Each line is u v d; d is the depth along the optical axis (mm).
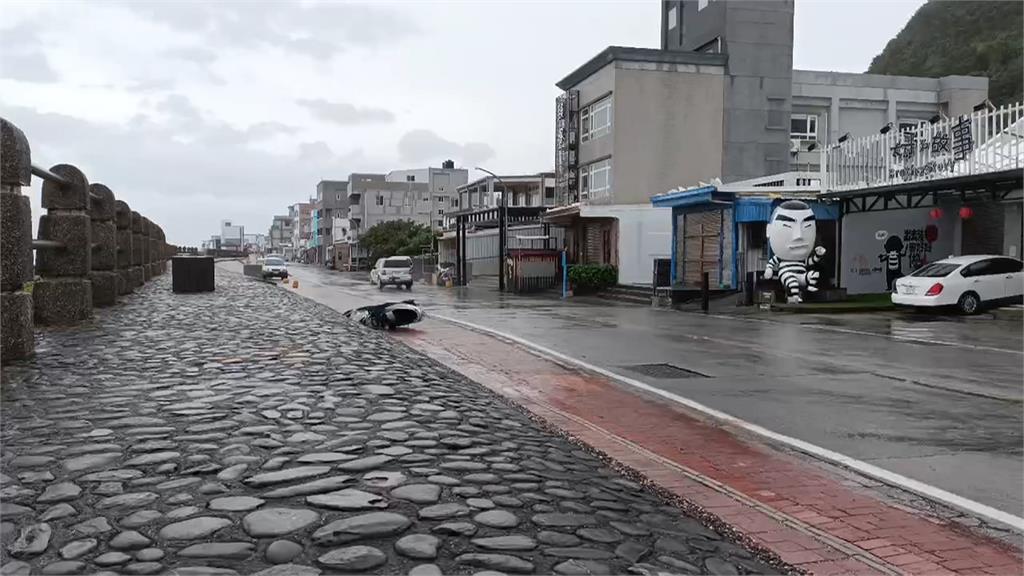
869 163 23281
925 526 4984
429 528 3631
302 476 4281
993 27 58938
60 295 11594
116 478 4117
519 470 4855
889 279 26156
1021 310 21016
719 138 37688
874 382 10516
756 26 38031
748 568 3926
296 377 7574
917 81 44438
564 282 33312
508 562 3338
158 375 7383
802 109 43188
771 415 8406
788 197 25859
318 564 3139
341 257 98000
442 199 97250
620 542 3826
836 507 5348
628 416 8344
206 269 22344
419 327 17547
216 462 4480
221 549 3230
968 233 25938
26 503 3709
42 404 5918
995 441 7234
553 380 10578
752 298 24781
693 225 28953
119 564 3057
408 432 5539
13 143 7684
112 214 15500
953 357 13000
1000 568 4328
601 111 37969
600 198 37938
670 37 43500
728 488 5707
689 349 13969
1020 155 18109
